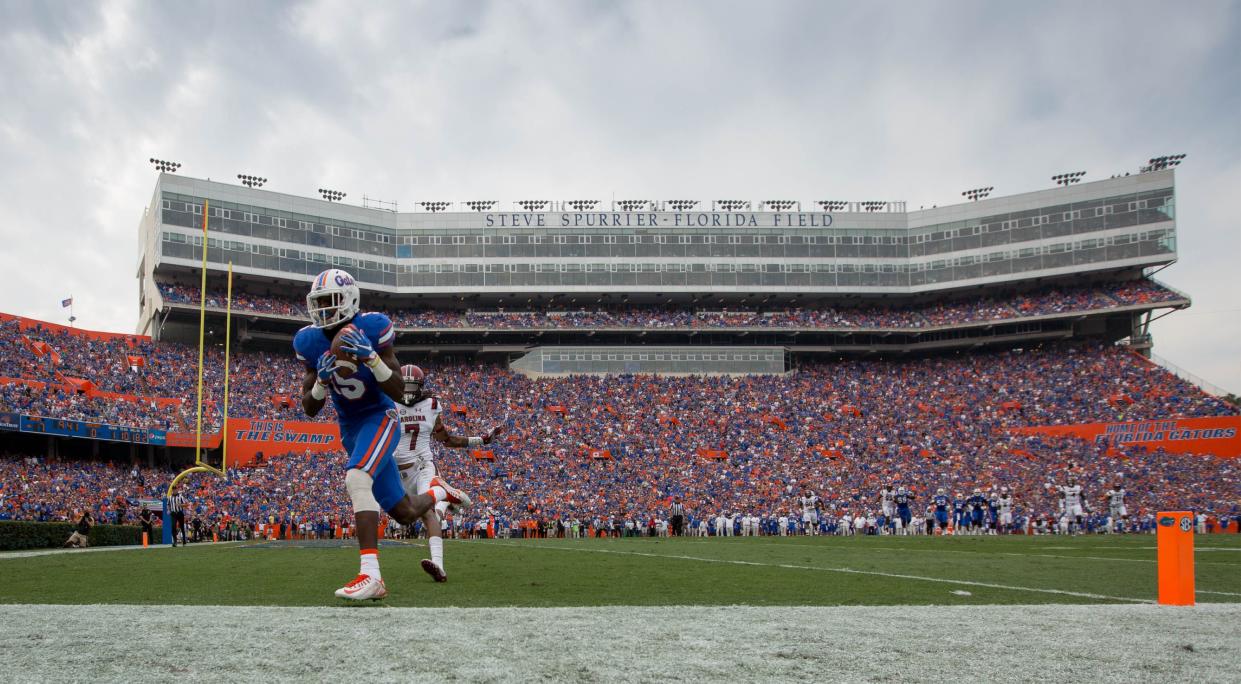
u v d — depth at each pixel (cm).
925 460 5750
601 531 4716
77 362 5244
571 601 815
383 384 795
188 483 4859
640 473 5581
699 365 7100
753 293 7400
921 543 2889
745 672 463
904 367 7238
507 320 7231
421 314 7194
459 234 7181
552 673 453
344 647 514
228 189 6412
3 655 489
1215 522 4375
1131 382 6228
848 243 7444
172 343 5925
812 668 475
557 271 7238
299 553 1961
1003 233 7206
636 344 7388
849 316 7488
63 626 590
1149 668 486
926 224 7438
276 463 5228
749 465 5728
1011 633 600
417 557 1695
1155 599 894
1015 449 5750
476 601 805
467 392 6519
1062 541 3077
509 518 4831
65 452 4947
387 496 906
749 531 4728
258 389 5831
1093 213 6994
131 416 4962
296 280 6644
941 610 736
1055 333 7050
